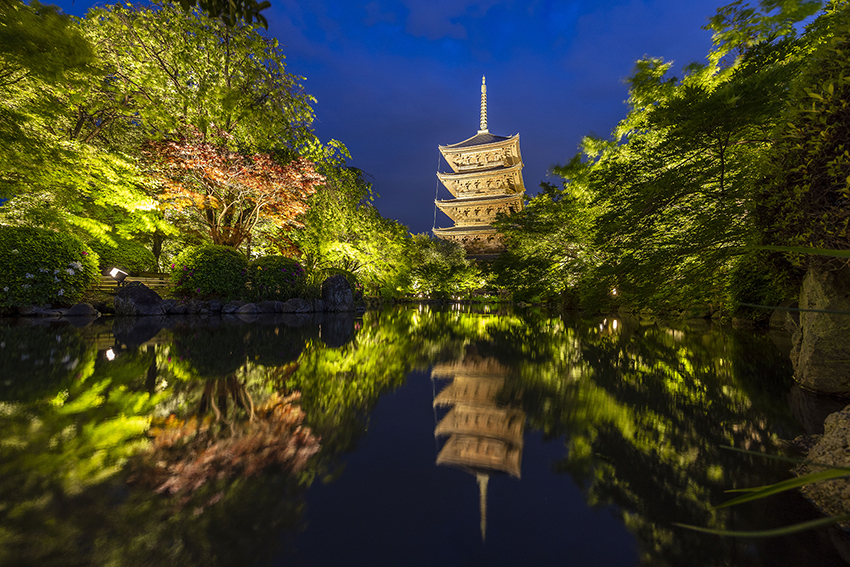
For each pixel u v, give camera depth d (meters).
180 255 9.69
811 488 1.22
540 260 12.85
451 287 30.25
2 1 4.68
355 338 5.27
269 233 13.84
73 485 1.12
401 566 0.83
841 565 0.88
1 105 6.64
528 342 5.24
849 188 2.25
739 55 6.56
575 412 2.07
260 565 0.81
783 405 2.28
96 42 9.12
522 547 0.92
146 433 1.56
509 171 35.16
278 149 11.81
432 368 3.28
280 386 2.44
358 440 1.60
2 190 8.00
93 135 11.38
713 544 0.95
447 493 1.17
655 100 7.57
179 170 10.10
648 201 4.13
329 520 1.00
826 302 2.68
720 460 1.46
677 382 2.86
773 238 3.17
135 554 0.83
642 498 1.17
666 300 4.59
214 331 5.37
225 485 1.17
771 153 3.02
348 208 13.46
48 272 7.36
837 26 2.54
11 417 1.71
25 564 0.78
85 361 3.00
